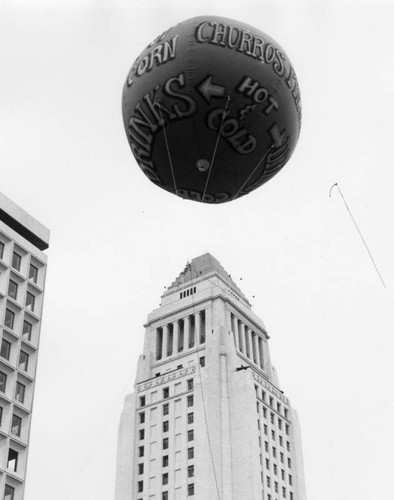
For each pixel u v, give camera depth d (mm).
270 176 24359
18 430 76500
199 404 126688
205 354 134625
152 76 21984
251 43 21703
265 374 145000
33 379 80375
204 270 149125
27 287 85250
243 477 119875
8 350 79125
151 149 23438
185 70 21484
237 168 23359
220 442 123000
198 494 116812
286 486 127500
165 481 121750
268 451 127500
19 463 74938
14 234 87062
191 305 143125
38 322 84562
